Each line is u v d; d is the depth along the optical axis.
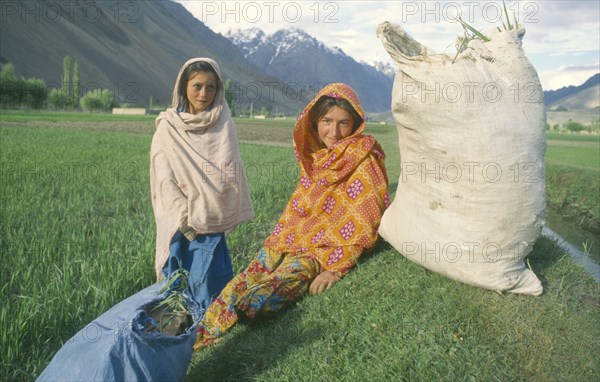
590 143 31.39
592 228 8.43
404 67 3.25
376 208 3.89
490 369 2.64
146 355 2.59
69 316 3.91
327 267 3.80
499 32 3.35
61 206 7.53
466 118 3.04
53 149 14.88
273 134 32.09
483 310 3.15
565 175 11.74
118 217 7.05
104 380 2.46
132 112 80.38
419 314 3.18
